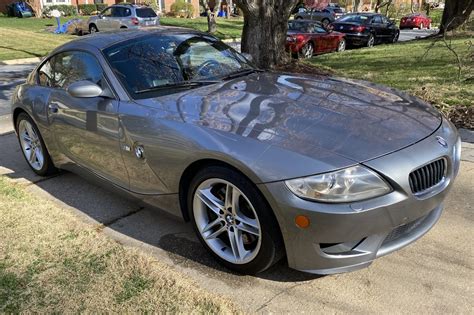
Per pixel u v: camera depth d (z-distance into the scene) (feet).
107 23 74.28
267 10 28.81
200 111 9.91
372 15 64.80
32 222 11.58
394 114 9.67
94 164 12.30
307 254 8.17
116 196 13.47
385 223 7.98
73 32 79.56
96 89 11.18
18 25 91.50
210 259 9.98
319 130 8.69
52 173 15.21
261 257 8.73
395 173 7.96
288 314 8.20
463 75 28.04
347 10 169.89
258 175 8.08
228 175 8.66
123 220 11.94
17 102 15.12
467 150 15.78
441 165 8.96
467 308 8.20
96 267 9.60
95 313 8.23
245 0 28.17
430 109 10.62
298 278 9.21
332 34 54.54
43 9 110.73
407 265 9.48
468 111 19.62
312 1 132.36
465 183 13.20
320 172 7.74
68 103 12.57
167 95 11.03
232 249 9.27
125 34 13.17
